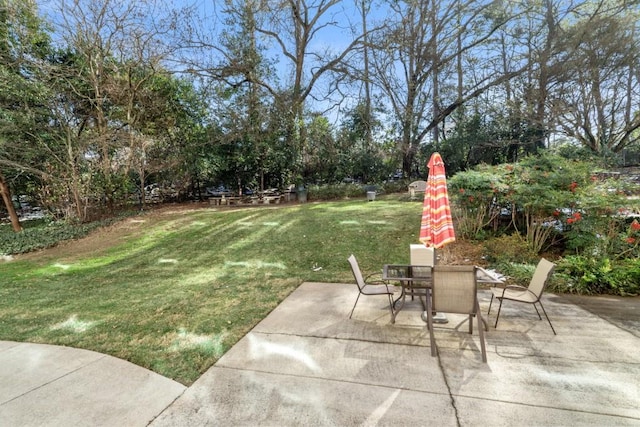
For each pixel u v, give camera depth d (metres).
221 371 2.81
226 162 15.45
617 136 14.15
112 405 2.40
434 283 2.92
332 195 15.42
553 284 4.43
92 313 4.23
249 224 9.43
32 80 11.09
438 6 15.60
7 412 2.35
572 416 2.17
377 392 2.47
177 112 15.09
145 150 13.38
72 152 11.19
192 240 8.27
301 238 7.72
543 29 15.48
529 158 6.93
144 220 11.21
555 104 13.39
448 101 18.00
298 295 4.64
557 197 5.40
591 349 2.98
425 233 3.63
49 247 8.79
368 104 17.39
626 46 12.41
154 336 3.51
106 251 7.92
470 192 6.34
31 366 2.96
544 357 2.88
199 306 4.34
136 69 12.84
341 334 3.42
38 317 4.16
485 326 3.42
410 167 18.09
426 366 2.79
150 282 5.53
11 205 11.94
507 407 2.27
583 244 5.27
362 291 3.78
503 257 5.48
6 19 10.82
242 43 14.72
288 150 15.81
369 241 7.16
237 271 5.91
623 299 4.10
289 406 2.34
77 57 12.49
